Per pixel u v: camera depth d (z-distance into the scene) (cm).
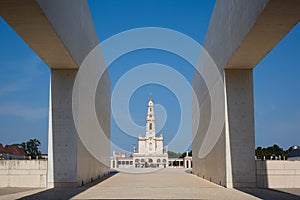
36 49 1258
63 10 1203
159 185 1616
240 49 1265
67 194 1183
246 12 1131
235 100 1524
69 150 1478
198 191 1312
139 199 1043
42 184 1473
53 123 1493
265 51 1291
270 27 1068
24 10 942
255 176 1485
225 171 1505
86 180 1731
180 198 1077
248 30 1109
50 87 1511
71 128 1489
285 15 980
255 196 1138
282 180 1485
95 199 1040
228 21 1413
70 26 1318
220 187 1505
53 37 1145
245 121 1516
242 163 1494
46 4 989
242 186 1482
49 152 1484
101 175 2391
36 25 1048
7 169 1491
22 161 1491
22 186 1480
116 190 1344
